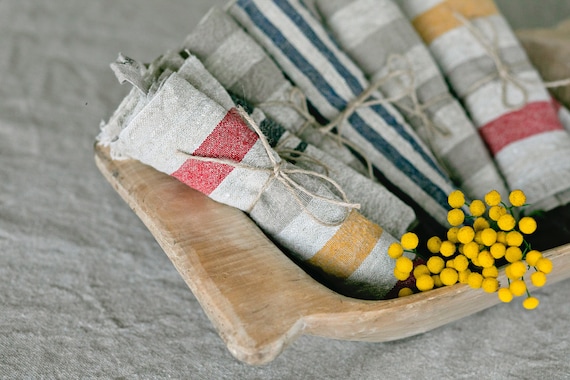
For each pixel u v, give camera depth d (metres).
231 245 0.58
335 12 0.74
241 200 0.60
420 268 0.59
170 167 0.59
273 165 0.59
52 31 1.13
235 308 0.54
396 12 0.74
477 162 0.71
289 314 0.54
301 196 0.60
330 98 0.69
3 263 0.72
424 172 0.69
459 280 0.58
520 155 0.71
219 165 0.59
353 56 0.74
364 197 0.65
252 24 0.69
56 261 0.73
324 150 0.67
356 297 0.62
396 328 0.59
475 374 0.63
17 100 0.94
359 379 0.63
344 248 0.60
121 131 0.59
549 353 0.64
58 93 0.96
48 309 0.68
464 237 0.57
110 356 0.65
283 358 0.65
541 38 0.81
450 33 0.75
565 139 0.71
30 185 0.81
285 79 0.68
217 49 0.66
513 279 0.57
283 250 0.63
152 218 0.60
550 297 0.69
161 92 0.57
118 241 0.75
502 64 0.74
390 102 0.72
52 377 0.63
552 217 0.69
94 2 1.26
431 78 0.73
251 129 0.60
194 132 0.58
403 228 0.65
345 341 0.66
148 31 1.16
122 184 0.62
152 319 0.68
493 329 0.66
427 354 0.65
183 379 0.63
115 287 0.71
